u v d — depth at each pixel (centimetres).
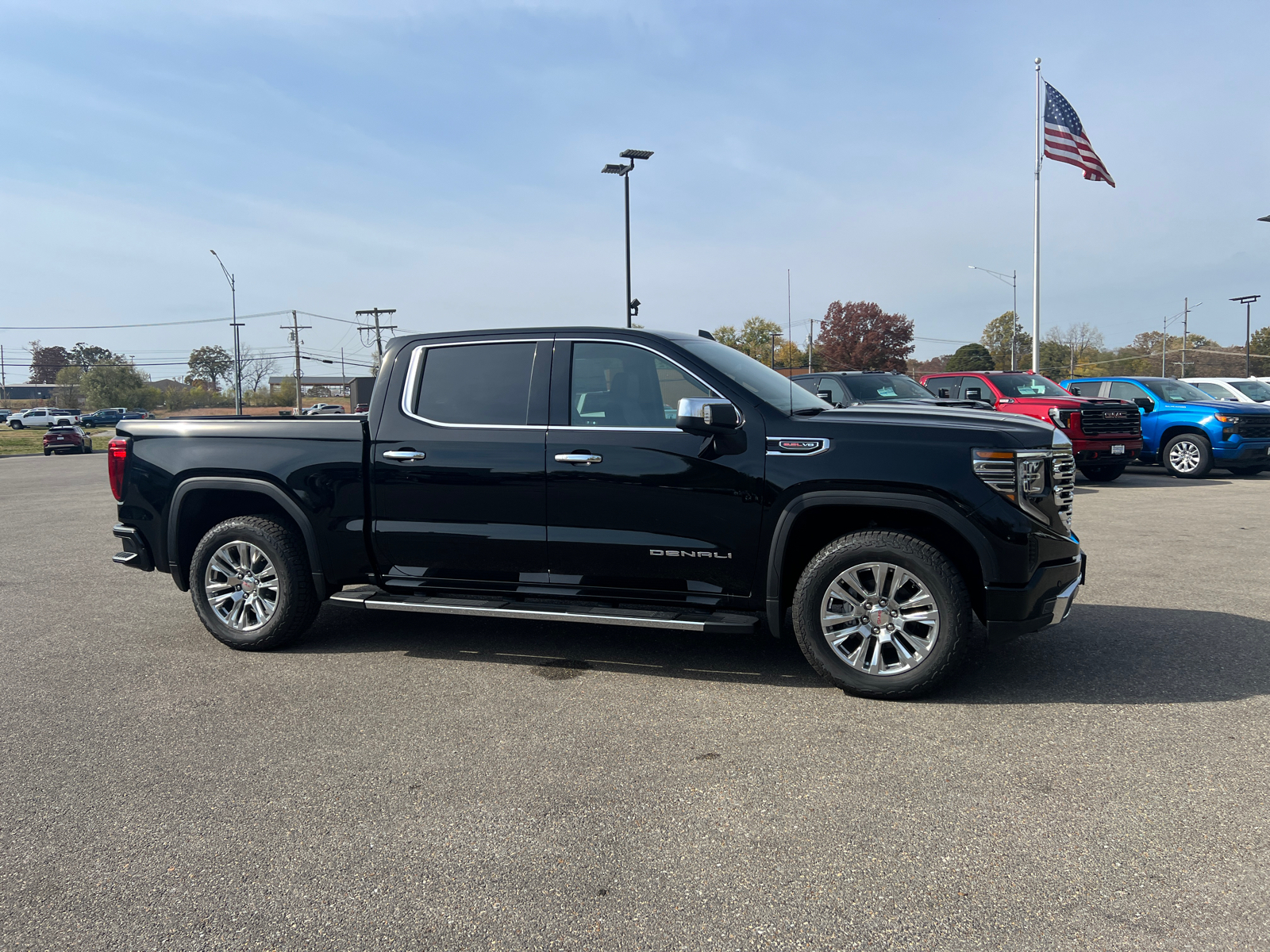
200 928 245
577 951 231
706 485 437
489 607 473
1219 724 381
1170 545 829
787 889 258
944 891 255
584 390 471
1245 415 1458
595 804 316
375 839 294
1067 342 9338
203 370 12438
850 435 419
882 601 418
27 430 7031
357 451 500
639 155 2800
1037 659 476
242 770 351
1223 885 254
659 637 546
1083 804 308
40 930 245
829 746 366
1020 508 400
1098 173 2319
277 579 515
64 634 569
